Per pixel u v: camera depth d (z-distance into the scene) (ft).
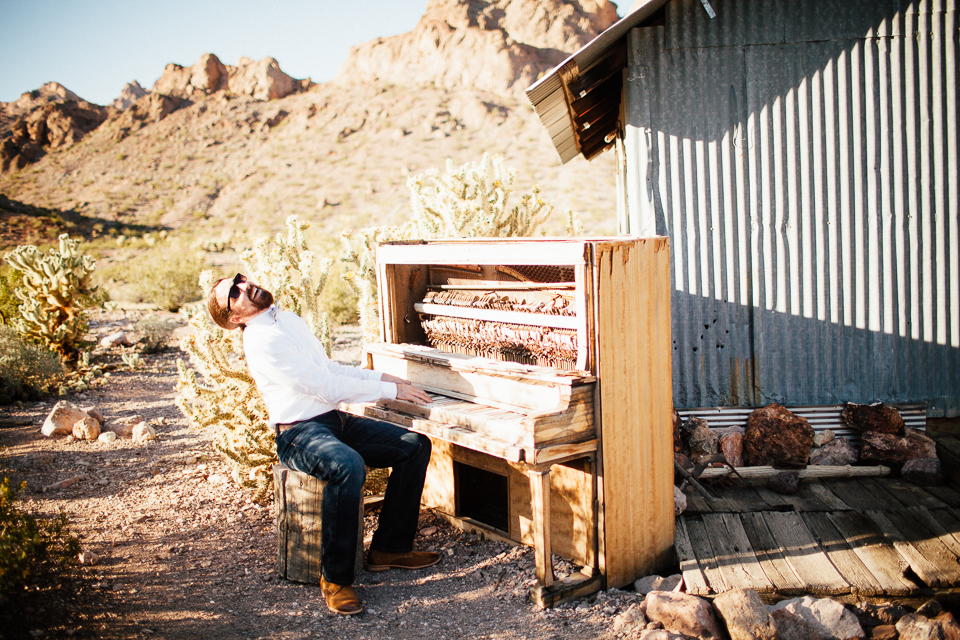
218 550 13.30
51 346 30.58
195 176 234.38
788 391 15.98
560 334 11.49
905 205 15.75
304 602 11.37
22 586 10.80
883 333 15.89
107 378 29.50
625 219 24.84
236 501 15.83
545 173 182.80
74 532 13.74
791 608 9.80
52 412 21.50
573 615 10.62
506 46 262.47
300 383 11.48
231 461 16.46
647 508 11.64
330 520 10.98
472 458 13.65
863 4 15.39
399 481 12.34
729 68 15.61
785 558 11.43
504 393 11.30
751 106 15.66
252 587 11.87
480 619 10.72
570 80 16.46
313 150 240.32
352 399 11.66
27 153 272.10
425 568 12.67
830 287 15.87
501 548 13.03
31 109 386.93
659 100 15.72
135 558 12.71
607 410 10.77
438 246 12.70
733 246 15.88
